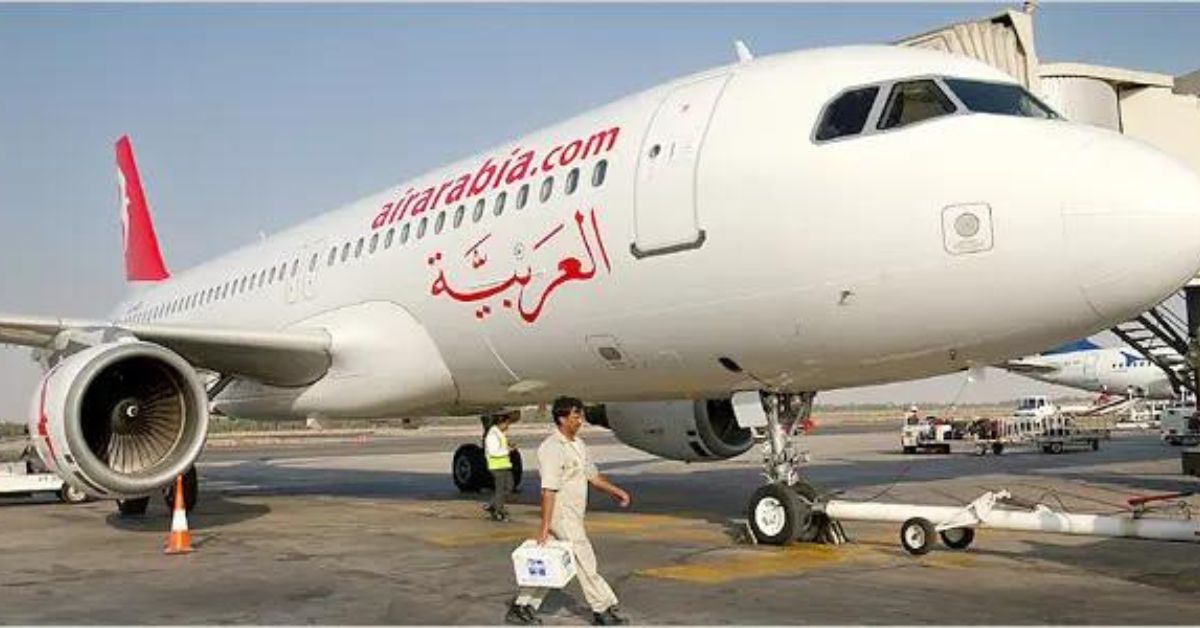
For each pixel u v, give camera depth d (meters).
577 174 10.92
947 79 9.09
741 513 13.75
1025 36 14.95
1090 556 9.43
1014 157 8.30
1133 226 7.80
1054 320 8.24
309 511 15.42
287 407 15.18
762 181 9.24
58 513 16.39
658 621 6.82
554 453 6.85
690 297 9.74
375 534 12.08
